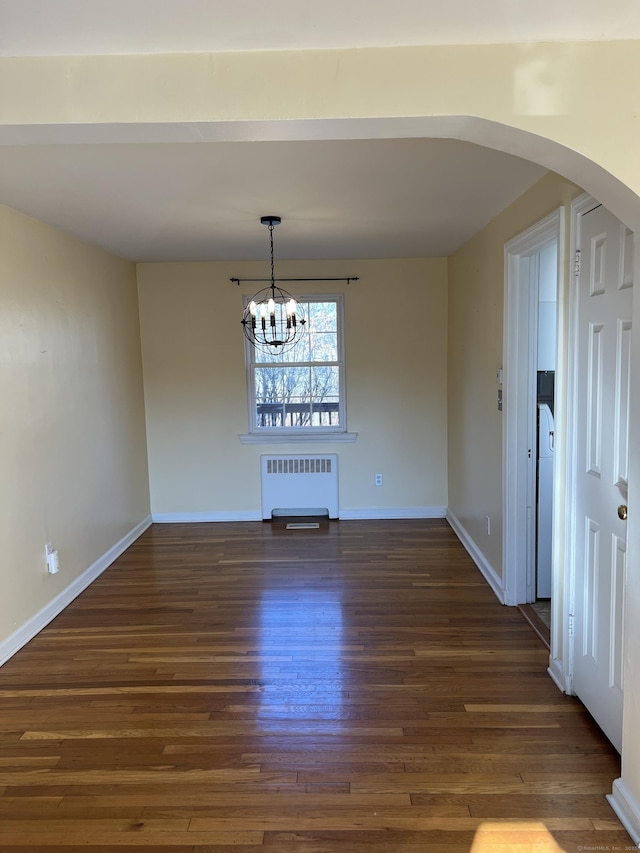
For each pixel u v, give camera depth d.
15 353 3.15
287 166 2.48
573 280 2.41
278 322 5.29
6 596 3.00
